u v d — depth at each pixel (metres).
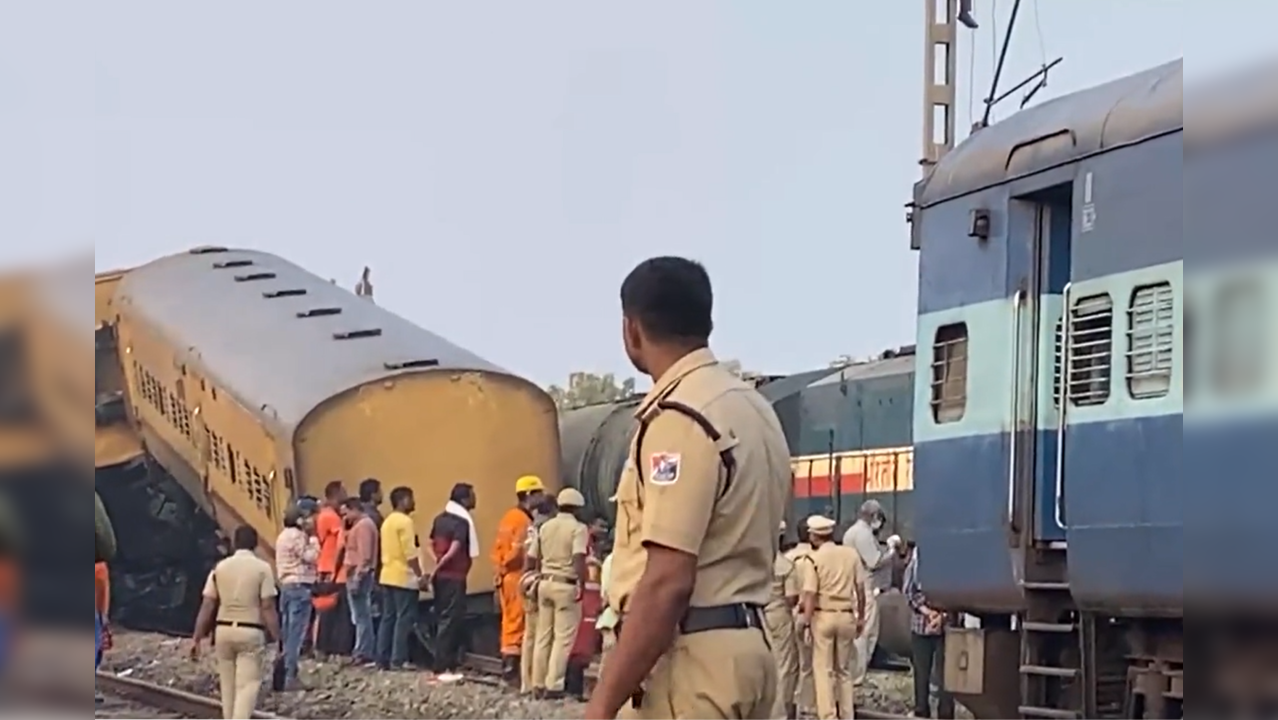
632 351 5.24
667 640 4.86
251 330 26.94
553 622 18.19
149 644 25.33
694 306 5.17
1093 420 11.00
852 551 16.38
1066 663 11.59
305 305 27.80
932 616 17.23
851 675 16.38
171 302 29.05
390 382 23.39
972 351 12.59
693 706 4.93
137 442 29.44
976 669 12.21
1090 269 11.21
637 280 5.20
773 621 16.06
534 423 24.11
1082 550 10.98
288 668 19.08
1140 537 10.47
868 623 19.16
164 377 28.14
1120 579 10.64
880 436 24.09
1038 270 12.14
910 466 23.33
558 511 18.67
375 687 19.20
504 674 19.64
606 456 29.23
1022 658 11.78
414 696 18.52
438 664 20.55
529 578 18.53
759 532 5.05
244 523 25.12
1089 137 11.36
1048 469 11.91
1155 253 10.61
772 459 5.11
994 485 12.17
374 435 23.33
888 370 24.59
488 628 23.34
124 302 30.12
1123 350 10.79
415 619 21.02
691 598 4.96
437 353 24.84
